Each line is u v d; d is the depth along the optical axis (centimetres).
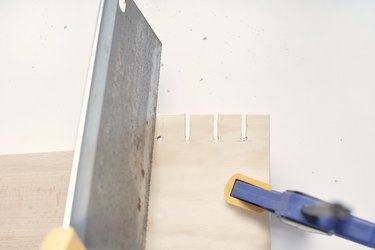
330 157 74
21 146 83
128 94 56
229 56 85
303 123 77
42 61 90
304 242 68
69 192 41
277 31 86
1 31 95
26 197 65
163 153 65
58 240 36
